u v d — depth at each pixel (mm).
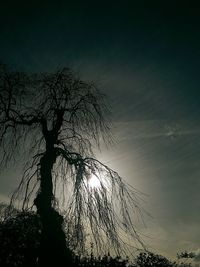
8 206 14641
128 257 14164
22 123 15305
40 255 13750
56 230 13984
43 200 14508
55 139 15578
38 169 15117
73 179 14672
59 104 15852
